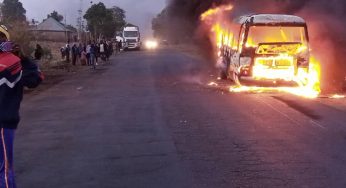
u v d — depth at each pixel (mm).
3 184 4410
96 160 6855
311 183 5492
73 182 5816
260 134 8391
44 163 6789
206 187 5430
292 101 12969
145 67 30844
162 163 6555
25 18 29922
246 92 15492
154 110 11664
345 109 11305
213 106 12125
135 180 5797
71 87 18688
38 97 15438
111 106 12656
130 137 8414
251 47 15406
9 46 4391
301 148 7266
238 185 5473
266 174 5895
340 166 6211
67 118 10891
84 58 34750
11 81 4340
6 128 4359
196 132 8711
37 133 9141
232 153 7023
